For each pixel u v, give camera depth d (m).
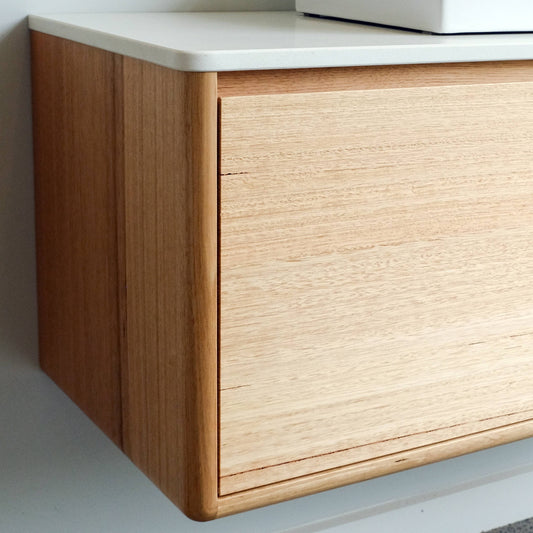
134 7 1.05
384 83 0.73
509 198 0.79
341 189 0.72
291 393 0.74
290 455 0.76
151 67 0.70
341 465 0.78
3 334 1.05
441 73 0.75
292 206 0.70
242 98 0.66
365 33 0.83
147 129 0.72
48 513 1.12
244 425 0.73
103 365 0.88
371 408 0.78
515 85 0.77
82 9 1.01
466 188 0.77
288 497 0.76
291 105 0.68
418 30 0.85
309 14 1.05
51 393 1.09
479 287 0.81
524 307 0.83
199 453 0.71
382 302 0.76
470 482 1.37
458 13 0.82
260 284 0.71
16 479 1.10
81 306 0.92
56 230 0.97
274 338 0.72
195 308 0.68
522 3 0.85
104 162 0.82
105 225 0.84
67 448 1.12
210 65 0.64
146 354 0.77
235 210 0.68
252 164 0.68
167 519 1.19
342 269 0.74
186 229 0.68
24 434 1.09
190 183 0.66
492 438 0.85
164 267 0.72
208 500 0.72
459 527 1.38
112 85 0.78
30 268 1.05
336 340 0.75
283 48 0.67
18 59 0.99
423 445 0.82
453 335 0.81
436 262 0.78
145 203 0.74
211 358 0.70
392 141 0.73
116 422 0.86
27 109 1.01
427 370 0.80
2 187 1.01
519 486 1.42
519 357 0.84
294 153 0.69
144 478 1.17
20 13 0.98
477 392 0.83
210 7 1.09
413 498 1.33
